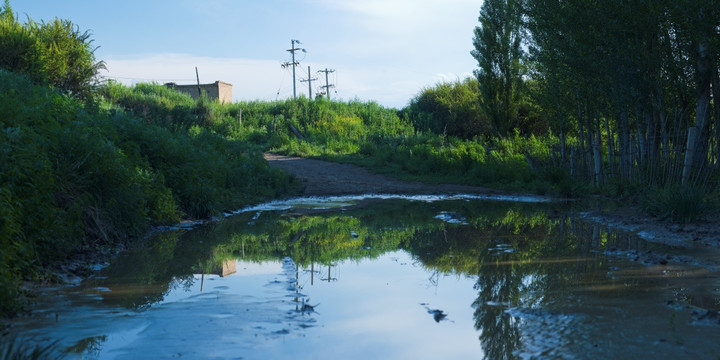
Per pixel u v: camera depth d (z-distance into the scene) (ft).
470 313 13.07
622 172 51.67
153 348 10.27
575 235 26.58
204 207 36.11
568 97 64.03
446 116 155.74
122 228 25.31
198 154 46.50
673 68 40.73
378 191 60.95
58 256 19.15
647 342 10.23
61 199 21.89
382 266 19.43
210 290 15.61
